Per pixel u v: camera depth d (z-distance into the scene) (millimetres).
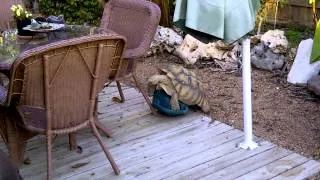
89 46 2355
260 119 3461
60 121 2484
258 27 4891
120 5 3521
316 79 3898
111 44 2500
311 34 4965
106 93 4016
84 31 3035
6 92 2605
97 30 3076
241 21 2559
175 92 3439
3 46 2723
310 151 2973
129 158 2910
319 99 3812
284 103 3754
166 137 3184
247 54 2844
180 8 2650
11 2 3854
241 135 3193
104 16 3574
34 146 3070
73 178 2697
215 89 4078
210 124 3381
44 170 2791
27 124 2486
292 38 4852
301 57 4219
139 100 3855
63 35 2922
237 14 2547
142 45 3252
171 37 4973
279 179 2650
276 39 4465
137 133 3252
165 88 3432
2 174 1618
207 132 3250
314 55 3037
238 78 4340
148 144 3090
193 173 2727
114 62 2773
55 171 2771
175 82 3471
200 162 2850
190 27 2570
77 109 2518
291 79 4152
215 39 2668
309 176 2686
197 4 2561
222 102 3793
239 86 4137
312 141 3104
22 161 2709
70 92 2426
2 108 2531
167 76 3512
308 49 4195
